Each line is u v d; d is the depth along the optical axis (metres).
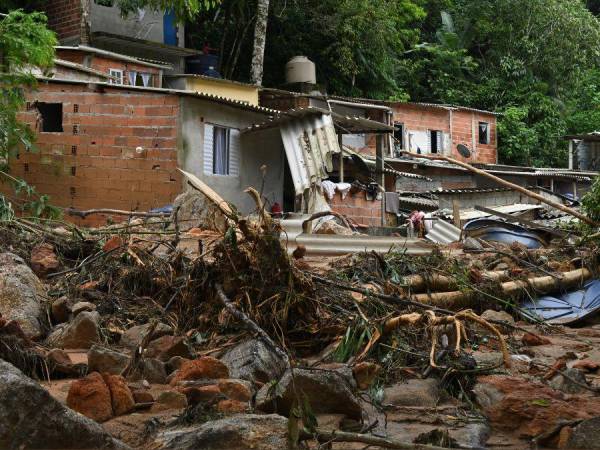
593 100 43.19
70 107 18.91
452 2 43.38
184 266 6.77
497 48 41.47
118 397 4.08
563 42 41.09
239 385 4.29
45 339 6.04
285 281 5.92
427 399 4.70
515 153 38.91
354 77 33.75
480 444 3.98
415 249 10.51
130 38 26.48
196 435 3.54
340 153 21.69
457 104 39.09
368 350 5.28
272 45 33.19
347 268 7.84
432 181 29.92
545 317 8.49
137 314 6.50
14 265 6.57
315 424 3.61
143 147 18.69
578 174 32.72
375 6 33.34
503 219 15.44
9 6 26.33
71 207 18.81
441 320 5.16
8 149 15.80
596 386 5.21
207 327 6.01
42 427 3.34
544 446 4.02
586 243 10.92
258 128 20.44
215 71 28.33
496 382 4.79
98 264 7.49
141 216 11.69
